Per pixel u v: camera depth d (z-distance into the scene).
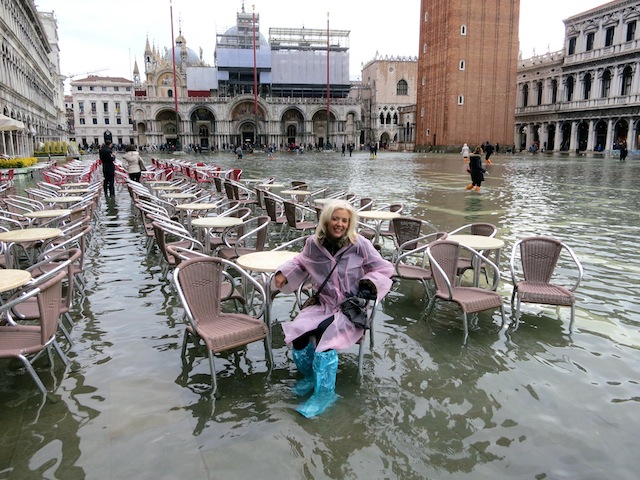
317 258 4.51
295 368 4.93
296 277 4.56
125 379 4.66
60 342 5.46
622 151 43.31
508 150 63.47
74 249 6.37
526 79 71.94
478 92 62.06
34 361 4.99
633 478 3.36
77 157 49.97
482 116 62.50
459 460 3.54
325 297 4.52
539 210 14.99
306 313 4.54
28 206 11.59
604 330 5.88
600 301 6.86
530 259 6.34
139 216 12.88
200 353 5.22
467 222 12.88
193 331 4.58
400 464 3.50
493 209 15.20
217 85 87.31
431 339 5.59
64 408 4.16
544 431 3.88
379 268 4.50
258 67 86.50
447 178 26.72
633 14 52.34
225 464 3.48
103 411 4.12
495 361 5.07
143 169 20.23
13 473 3.37
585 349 5.36
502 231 11.68
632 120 53.69
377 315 6.31
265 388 4.53
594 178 26.12
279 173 30.84
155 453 3.59
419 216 13.85
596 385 4.60
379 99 96.06
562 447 3.69
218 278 4.98
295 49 90.00
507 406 4.24
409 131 92.56
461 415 4.10
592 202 16.78
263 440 3.76
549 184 23.08
